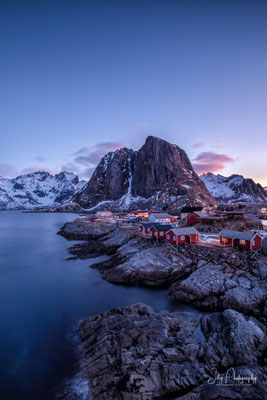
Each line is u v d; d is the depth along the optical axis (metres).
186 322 21.69
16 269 42.22
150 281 33.12
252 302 23.64
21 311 26.42
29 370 17.22
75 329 22.66
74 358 18.36
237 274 29.05
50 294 31.08
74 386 15.55
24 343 20.48
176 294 28.97
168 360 16.28
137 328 20.05
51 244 67.12
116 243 55.00
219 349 16.73
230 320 19.14
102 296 30.25
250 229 54.47
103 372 16.08
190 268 33.50
